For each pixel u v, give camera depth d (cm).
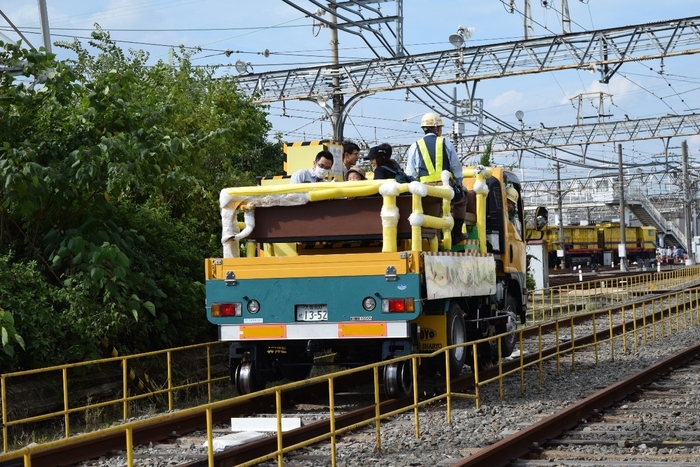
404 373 1191
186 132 1916
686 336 2134
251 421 1063
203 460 841
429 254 1143
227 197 1198
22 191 1259
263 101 3975
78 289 1323
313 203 1177
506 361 1645
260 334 1162
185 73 2086
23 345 1130
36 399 1209
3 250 1383
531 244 4016
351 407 1238
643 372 1374
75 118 1425
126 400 1172
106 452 937
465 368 1630
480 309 1475
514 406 1203
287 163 1461
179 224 1636
